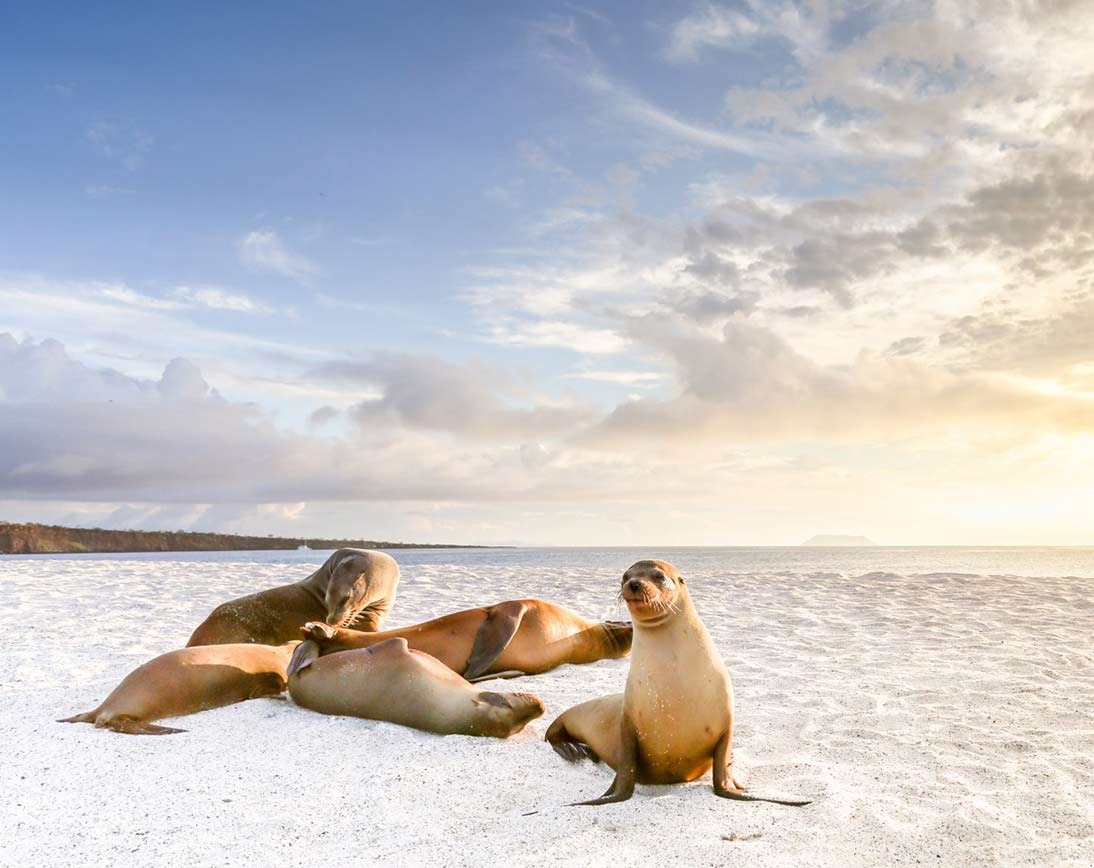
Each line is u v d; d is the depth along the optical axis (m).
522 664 6.87
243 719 5.38
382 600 7.79
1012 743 4.86
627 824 3.55
